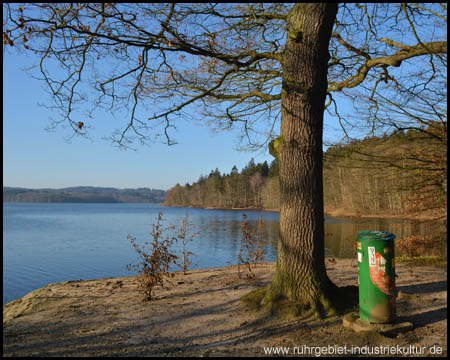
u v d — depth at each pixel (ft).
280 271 17.35
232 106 23.54
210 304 19.21
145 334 15.07
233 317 16.60
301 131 17.13
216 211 309.63
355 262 33.73
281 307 16.29
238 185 356.38
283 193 17.43
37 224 156.35
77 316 17.94
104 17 17.88
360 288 14.64
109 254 66.85
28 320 17.44
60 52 18.45
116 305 20.02
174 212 291.58
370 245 14.30
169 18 18.37
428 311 16.63
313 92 17.07
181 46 18.71
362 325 14.17
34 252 70.28
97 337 14.79
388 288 14.17
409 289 21.34
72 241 89.45
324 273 17.22
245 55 20.53
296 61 17.20
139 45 18.42
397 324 14.26
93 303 20.66
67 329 15.89
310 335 14.12
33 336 15.02
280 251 17.51
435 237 30.94
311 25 16.80
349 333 14.08
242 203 354.54
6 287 43.04
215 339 14.26
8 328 16.21
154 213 284.00
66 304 20.52
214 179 392.47
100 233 112.06
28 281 45.98
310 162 17.11
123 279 29.66
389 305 14.20
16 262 59.11
